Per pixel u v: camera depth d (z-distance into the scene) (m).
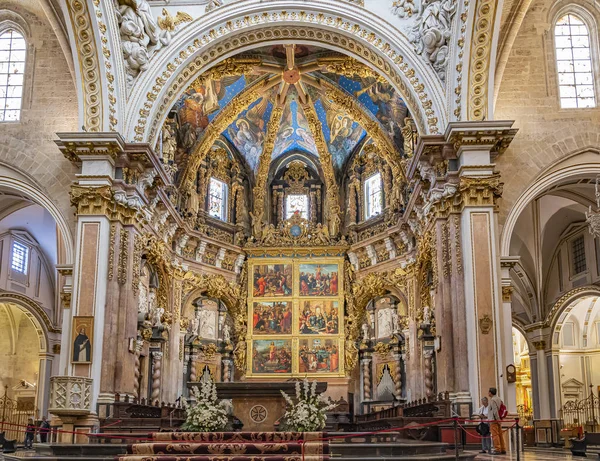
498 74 21.81
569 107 22.22
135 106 21.78
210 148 30.12
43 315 31.28
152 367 24.75
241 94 28.08
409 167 23.22
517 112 21.97
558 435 29.14
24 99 22.78
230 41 22.89
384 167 29.84
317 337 29.84
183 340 27.95
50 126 22.58
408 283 27.61
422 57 21.72
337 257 30.73
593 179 23.23
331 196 31.48
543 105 22.00
